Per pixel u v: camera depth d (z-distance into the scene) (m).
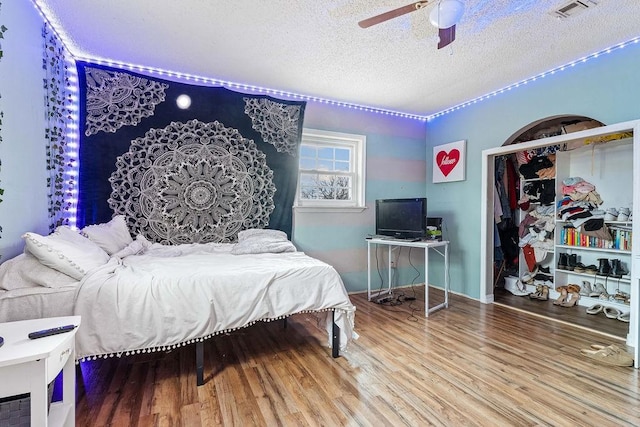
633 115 2.50
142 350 1.81
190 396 1.82
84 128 2.89
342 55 2.78
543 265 4.14
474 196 3.88
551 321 3.09
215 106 3.32
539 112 3.16
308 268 2.29
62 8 2.15
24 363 1.06
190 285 1.93
